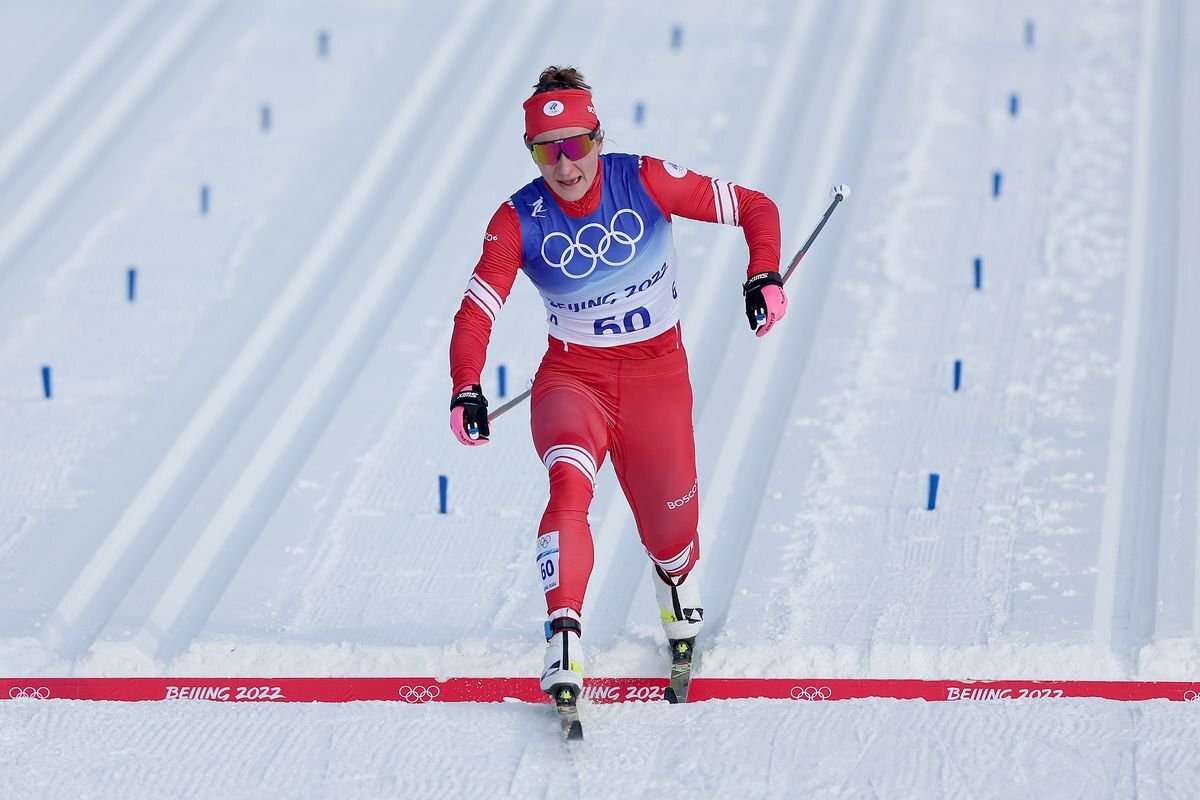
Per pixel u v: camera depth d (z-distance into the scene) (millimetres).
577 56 37438
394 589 19047
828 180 31219
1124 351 24391
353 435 23516
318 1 41219
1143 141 31484
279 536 20594
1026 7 38031
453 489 21875
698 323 26656
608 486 21547
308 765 14578
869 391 23844
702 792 13914
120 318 27516
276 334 26984
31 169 33438
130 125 35250
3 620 18547
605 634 17938
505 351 26078
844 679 16531
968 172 30953
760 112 34281
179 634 18375
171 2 41281
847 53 36594
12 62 38094
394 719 15508
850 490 21094
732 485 21828
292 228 30672
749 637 17234
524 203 14977
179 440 23531
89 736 15219
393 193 31922
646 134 33562
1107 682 16219
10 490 22094
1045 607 17641
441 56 37781
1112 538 19406
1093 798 13555
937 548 19375
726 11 39406
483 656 17031
